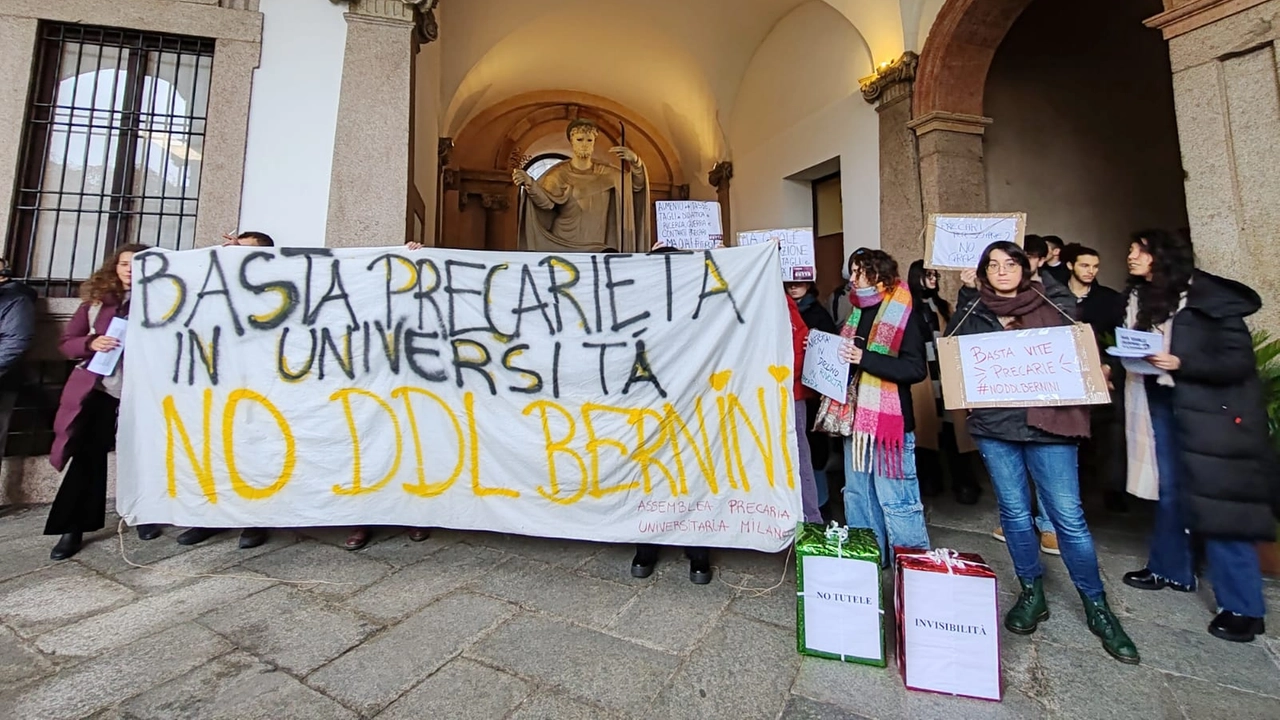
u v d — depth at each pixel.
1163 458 2.50
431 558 2.77
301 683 1.78
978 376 2.14
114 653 1.94
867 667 1.90
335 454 2.68
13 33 3.79
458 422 2.66
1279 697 1.75
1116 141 6.55
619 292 2.66
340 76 4.16
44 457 3.72
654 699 1.72
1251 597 2.07
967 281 2.59
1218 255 3.10
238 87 4.00
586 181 4.65
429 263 2.75
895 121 5.64
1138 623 2.22
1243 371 2.10
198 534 2.95
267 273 2.75
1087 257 3.13
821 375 2.64
